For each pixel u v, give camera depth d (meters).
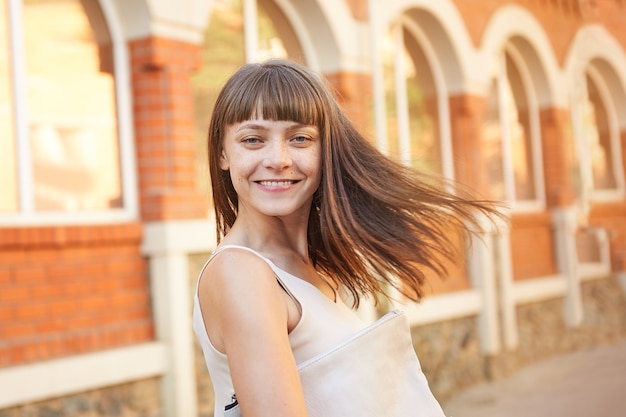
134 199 5.25
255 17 6.29
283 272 1.41
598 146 11.01
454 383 7.61
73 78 5.01
